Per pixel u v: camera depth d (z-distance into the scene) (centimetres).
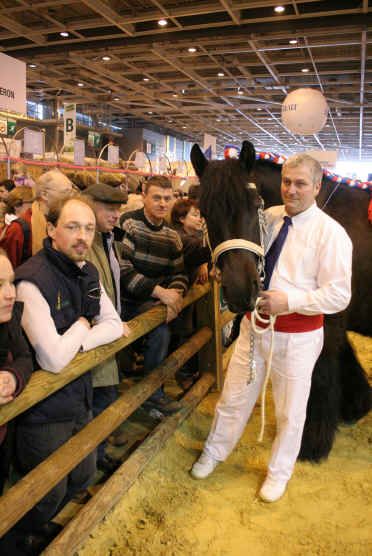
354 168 3384
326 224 193
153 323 239
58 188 224
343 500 222
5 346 137
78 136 1531
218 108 1692
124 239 265
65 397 172
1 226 302
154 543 189
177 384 360
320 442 248
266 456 258
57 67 1208
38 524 176
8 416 131
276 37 912
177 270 288
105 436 192
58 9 859
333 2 792
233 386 223
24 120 1078
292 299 188
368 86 1326
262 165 250
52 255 164
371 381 369
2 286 126
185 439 276
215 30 917
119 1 816
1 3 827
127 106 1762
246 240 179
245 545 191
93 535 188
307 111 655
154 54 1090
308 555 186
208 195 185
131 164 799
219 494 224
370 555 186
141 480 228
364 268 251
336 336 238
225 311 392
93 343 175
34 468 161
